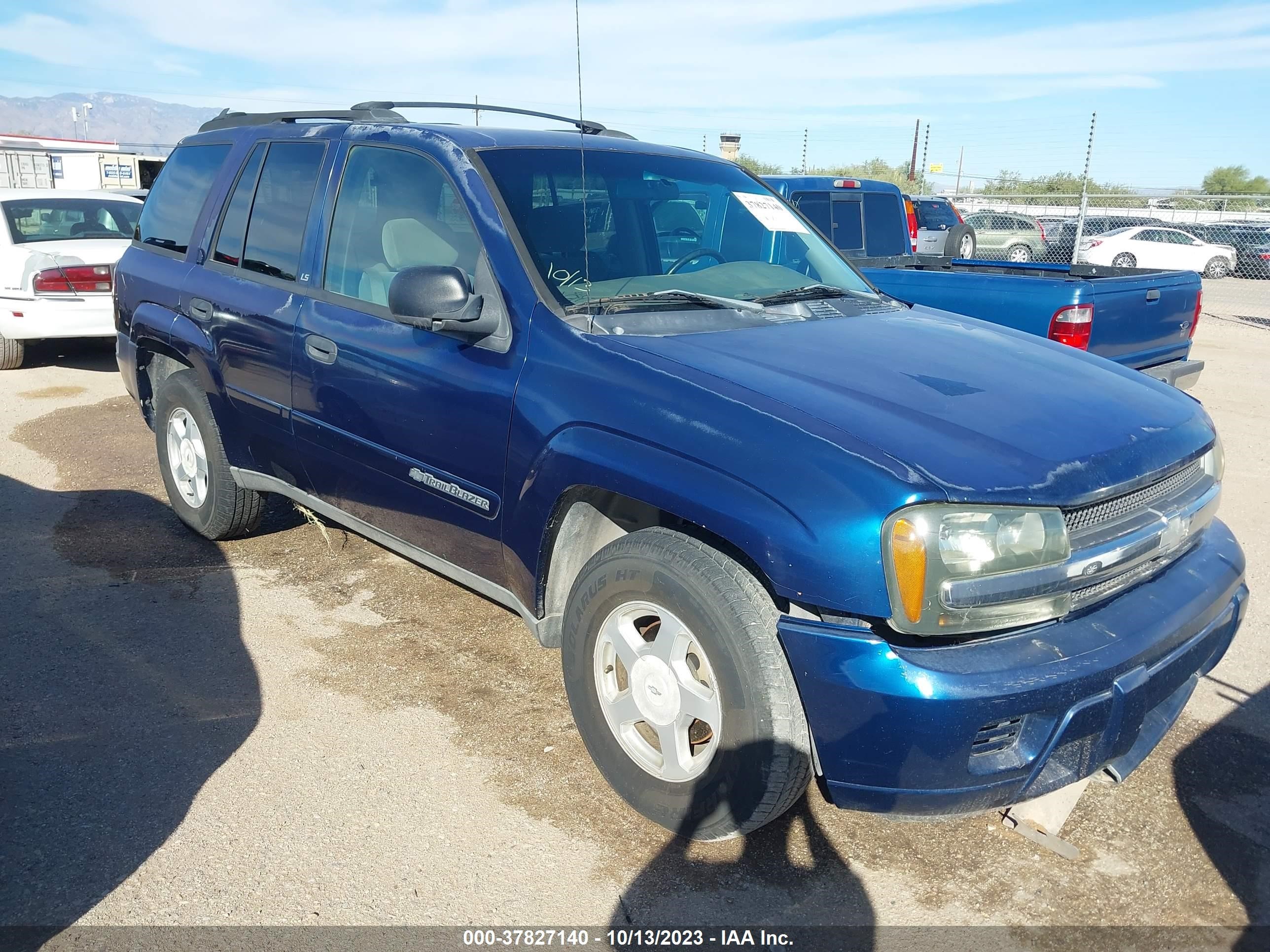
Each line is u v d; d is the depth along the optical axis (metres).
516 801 2.89
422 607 4.17
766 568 2.32
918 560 2.19
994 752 2.30
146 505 5.36
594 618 2.77
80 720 3.27
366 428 3.45
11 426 7.01
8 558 4.60
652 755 2.76
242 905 2.45
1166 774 3.10
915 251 11.83
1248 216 28.31
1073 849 2.71
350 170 3.72
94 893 2.48
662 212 3.59
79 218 9.42
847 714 2.28
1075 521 2.41
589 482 2.69
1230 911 2.51
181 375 4.54
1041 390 2.81
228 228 4.27
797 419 2.43
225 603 4.16
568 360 2.84
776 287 3.58
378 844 2.69
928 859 2.69
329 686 3.52
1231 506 5.82
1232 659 3.87
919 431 2.42
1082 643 2.36
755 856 2.68
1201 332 13.92
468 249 3.22
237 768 3.02
